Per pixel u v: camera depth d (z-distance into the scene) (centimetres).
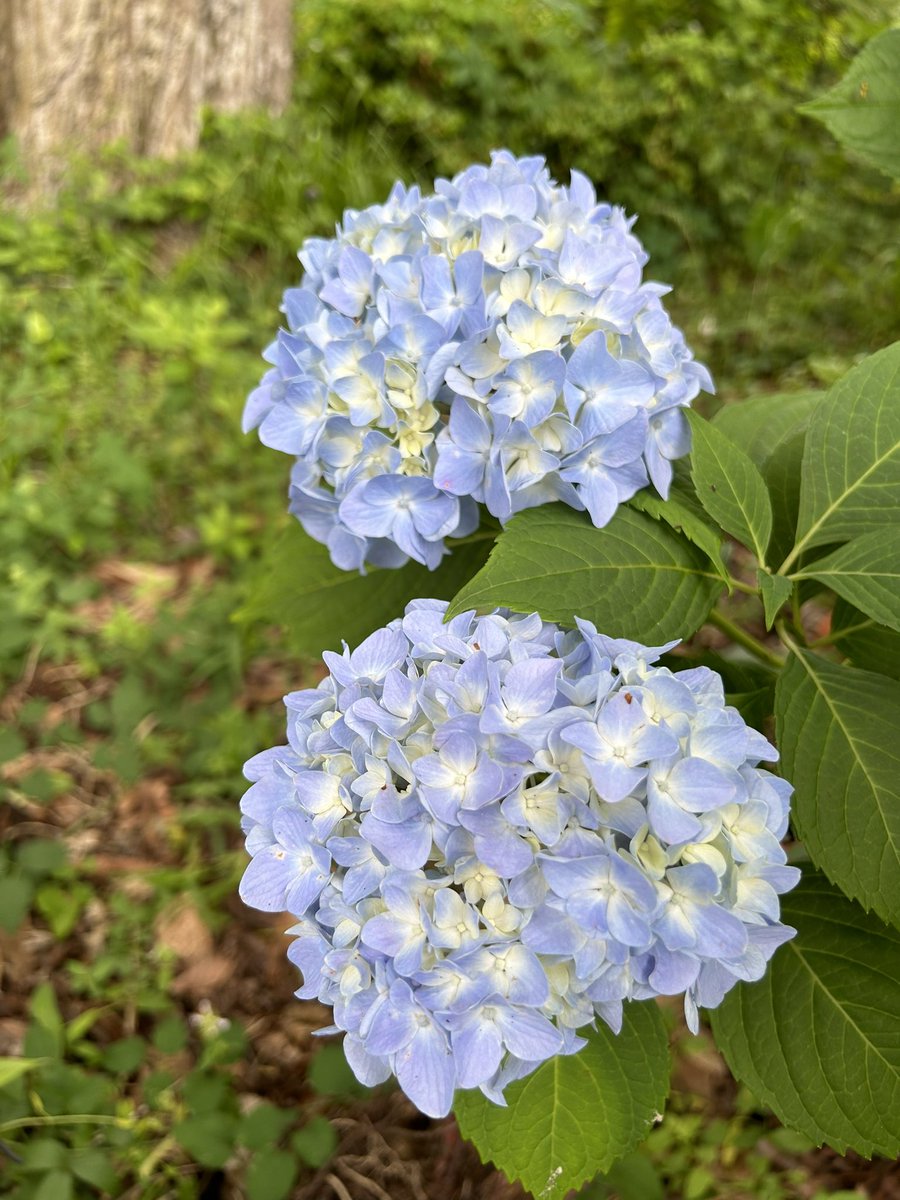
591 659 27
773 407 41
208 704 72
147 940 60
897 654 36
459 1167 50
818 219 122
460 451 32
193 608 77
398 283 33
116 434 89
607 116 129
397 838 25
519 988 24
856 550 32
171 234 117
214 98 126
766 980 32
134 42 120
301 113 133
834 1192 49
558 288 31
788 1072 31
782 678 32
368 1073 28
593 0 153
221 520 81
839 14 143
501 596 29
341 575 43
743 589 32
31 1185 48
